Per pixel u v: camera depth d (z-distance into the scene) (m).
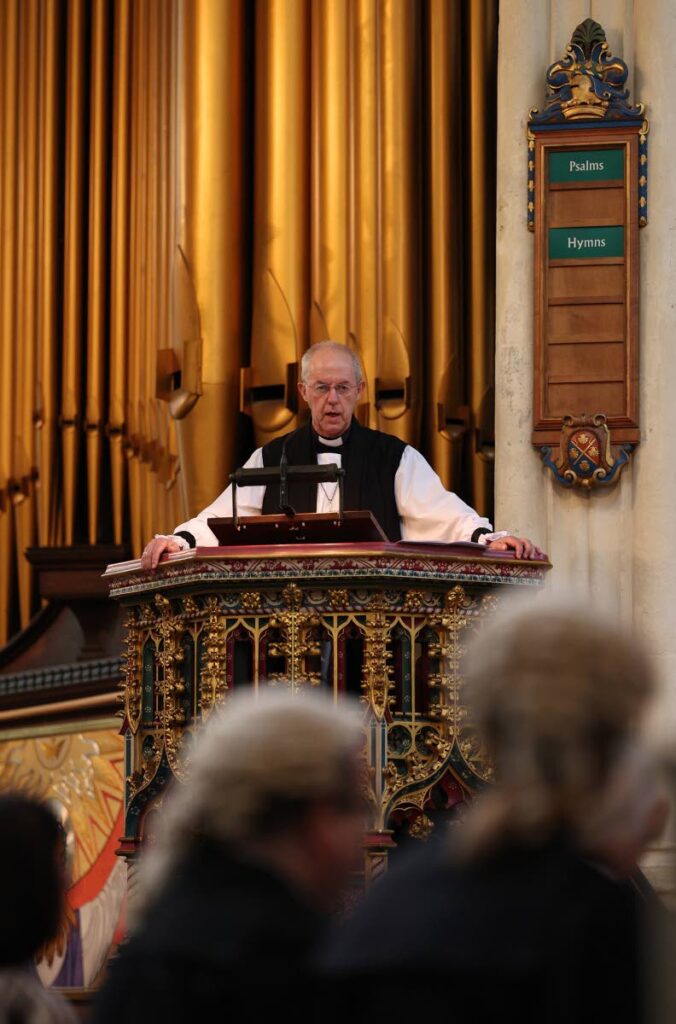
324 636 9.20
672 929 4.42
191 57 16.19
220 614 9.25
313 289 15.68
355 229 15.57
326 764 5.03
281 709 5.12
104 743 15.66
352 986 4.39
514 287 14.12
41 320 18.33
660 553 13.66
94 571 16.86
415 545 9.20
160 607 9.62
